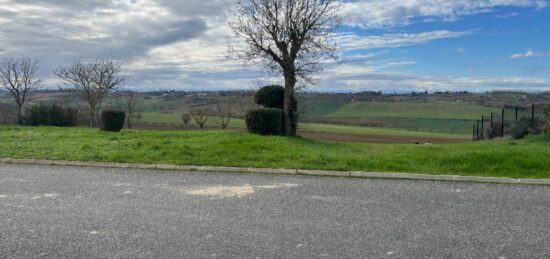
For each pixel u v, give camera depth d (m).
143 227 5.18
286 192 7.05
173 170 8.95
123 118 20.47
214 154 10.35
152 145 11.53
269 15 17.02
